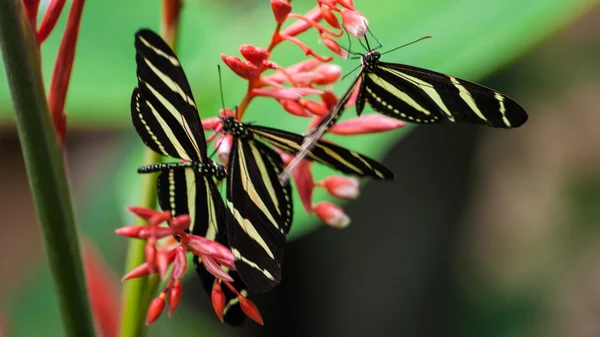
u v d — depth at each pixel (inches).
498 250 78.4
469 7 34.9
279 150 32.5
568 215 65.8
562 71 58.9
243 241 30.9
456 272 56.9
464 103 31.8
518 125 31.5
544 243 66.2
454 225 54.1
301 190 32.9
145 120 30.9
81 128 54.4
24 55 31.3
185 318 45.2
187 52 36.9
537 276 62.5
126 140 45.3
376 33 35.4
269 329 56.7
